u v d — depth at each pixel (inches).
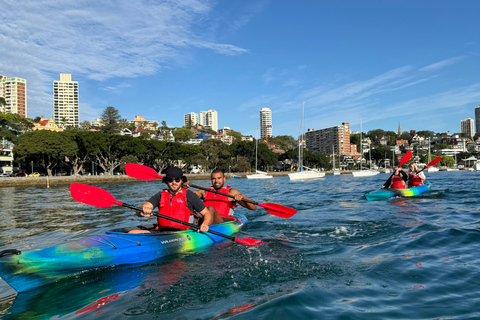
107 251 169.6
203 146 3058.6
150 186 1416.1
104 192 206.4
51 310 126.9
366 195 487.8
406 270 159.0
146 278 157.2
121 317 117.3
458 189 652.1
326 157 4082.2
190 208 215.8
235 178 2466.8
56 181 1851.6
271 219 333.1
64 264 155.9
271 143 6929.1
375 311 114.4
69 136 2068.2
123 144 2151.8
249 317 111.7
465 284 138.4
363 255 188.4
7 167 2384.4
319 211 388.8
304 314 112.3
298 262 176.7
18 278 145.3
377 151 4628.4
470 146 7588.6
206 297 132.6
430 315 110.4
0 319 120.9
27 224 350.3
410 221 295.9
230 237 217.8
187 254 194.7
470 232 240.2
